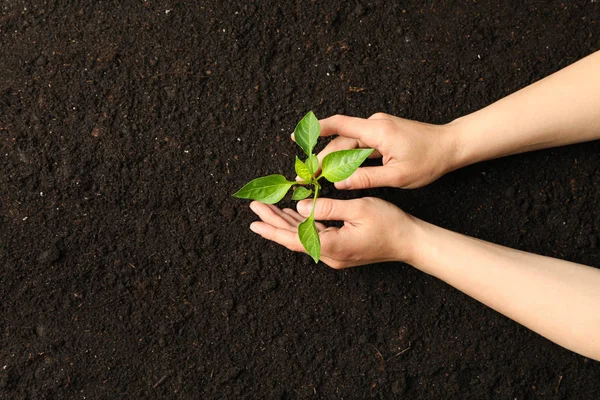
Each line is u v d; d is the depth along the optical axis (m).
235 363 1.35
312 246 1.16
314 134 1.19
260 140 1.35
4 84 1.34
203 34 1.35
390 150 1.25
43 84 1.34
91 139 1.34
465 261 1.24
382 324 1.35
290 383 1.35
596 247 1.35
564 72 1.26
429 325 1.35
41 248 1.33
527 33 1.35
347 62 1.35
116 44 1.35
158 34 1.35
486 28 1.35
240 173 1.35
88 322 1.34
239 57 1.35
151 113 1.35
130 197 1.34
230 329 1.35
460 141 1.26
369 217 1.25
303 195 1.19
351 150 1.15
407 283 1.35
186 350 1.34
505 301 1.23
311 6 1.35
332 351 1.35
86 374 1.34
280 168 1.35
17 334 1.33
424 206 1.35
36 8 1.35
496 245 1.27
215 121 1.35
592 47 1.35
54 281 1.34
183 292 1.34
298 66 1.35
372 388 1.35
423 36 1.35
